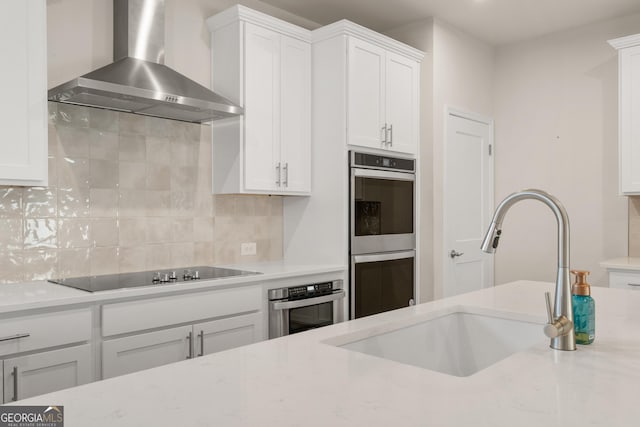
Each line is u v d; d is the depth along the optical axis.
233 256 3.30
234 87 2.98
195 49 3.09
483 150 4.48
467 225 4.29
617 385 0.94
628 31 3.90
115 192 2.74
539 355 1.15
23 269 2.41
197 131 3.11
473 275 4.34
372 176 3.34
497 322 1.66
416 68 3.73
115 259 2.74
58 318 1.95
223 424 0.75
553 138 4.27
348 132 3.18
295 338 1.29
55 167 2.52
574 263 4.14
